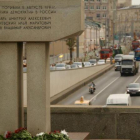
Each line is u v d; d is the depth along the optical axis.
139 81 97.88
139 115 21.97
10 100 19.88
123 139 21.91
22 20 19.48
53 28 19.41
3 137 19.31
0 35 19.55
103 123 22.23
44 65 19.64
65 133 19.52
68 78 77.62
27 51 19.70
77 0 19.31
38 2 19.41
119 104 48.47
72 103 65.75
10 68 19.84
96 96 75.31
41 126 19.72
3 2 19.47
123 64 109.50
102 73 111.19
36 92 19.67
